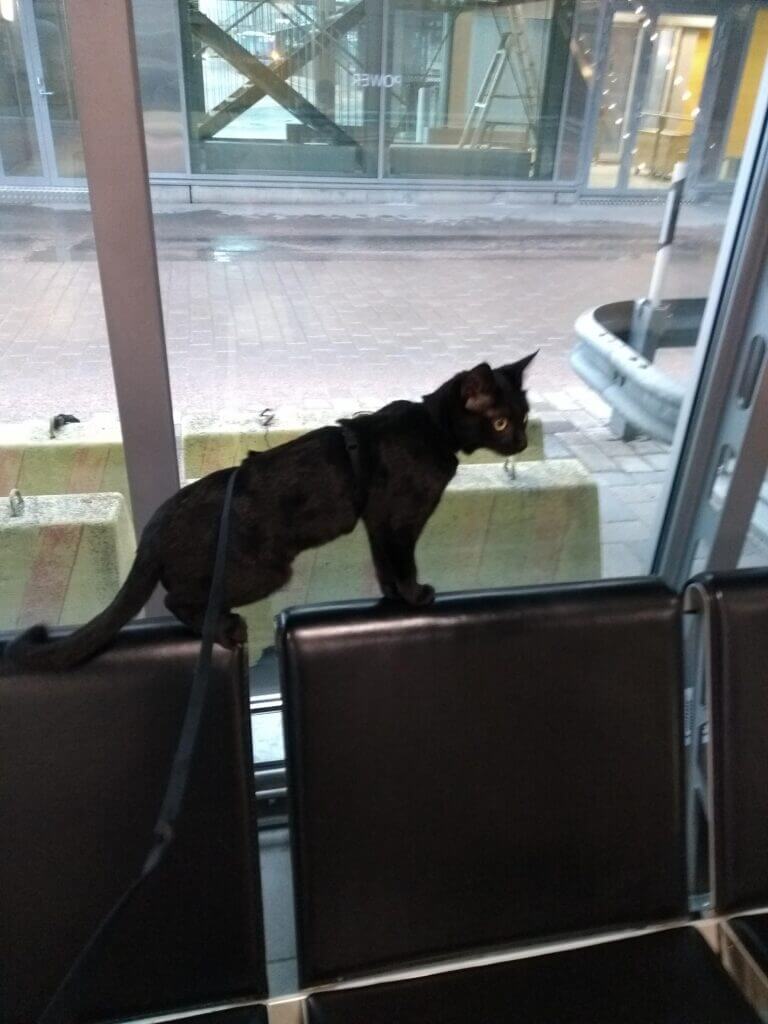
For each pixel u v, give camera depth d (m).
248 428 1.46
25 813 0.86
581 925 1.02
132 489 1.18
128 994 0.91
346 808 0.94
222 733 0.90
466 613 0.96
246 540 0.88
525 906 1.00
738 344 1.39
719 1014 0.94
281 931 1.35
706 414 1.48
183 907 0.91
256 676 1.58
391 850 0.95
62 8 0.90
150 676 0.88
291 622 0.93
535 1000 0.95
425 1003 0.94
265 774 1.52
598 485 1.66
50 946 0.88
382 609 0.96
